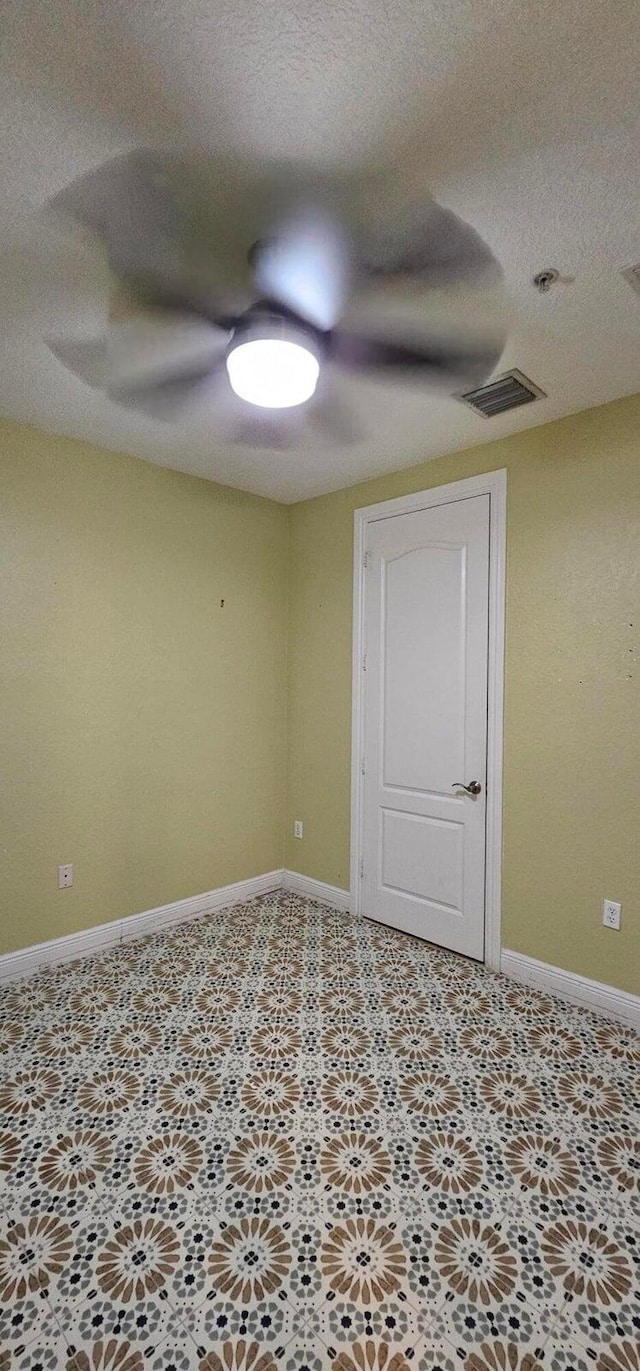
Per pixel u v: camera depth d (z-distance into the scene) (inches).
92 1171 60.9
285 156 46.2
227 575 131.2
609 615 90.3
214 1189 58.9
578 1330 46.6
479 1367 44.2
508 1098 72.1
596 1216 56.2
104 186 49.1
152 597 117.6
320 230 53.2
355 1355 44.9
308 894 140.4
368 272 57.9
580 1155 63.4
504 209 51.8
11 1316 47.3
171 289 60.7
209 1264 51.6
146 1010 90.8
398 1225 55.2
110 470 109.9
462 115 43.3
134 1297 48.8
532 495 98.3
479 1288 49.7
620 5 36.5
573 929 94.7
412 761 117.9
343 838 132.3
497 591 103.4
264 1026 86.9
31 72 40.4
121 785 114.0
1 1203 57.0
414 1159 62.8
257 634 138.2
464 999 94.8
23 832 100.6
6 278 59.4
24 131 44.6
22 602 99.3
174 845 123.3
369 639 125.8
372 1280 50.3
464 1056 80.4
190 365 76.2
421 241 54.5
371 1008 92.0
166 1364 44.3
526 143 45.5
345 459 112.9
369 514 125.3
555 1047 82.6
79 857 108.0
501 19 37.4
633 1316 47.6
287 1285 49.9
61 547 103.8
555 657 96.3
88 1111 69.2
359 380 80.4
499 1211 56.7
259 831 140.3
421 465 115.1
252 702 137.7
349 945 114.3
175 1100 71.3
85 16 37.2
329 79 41.0
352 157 46.4
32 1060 78.5
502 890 103.6
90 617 108.3
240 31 38.1
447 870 112.2
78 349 72.7
